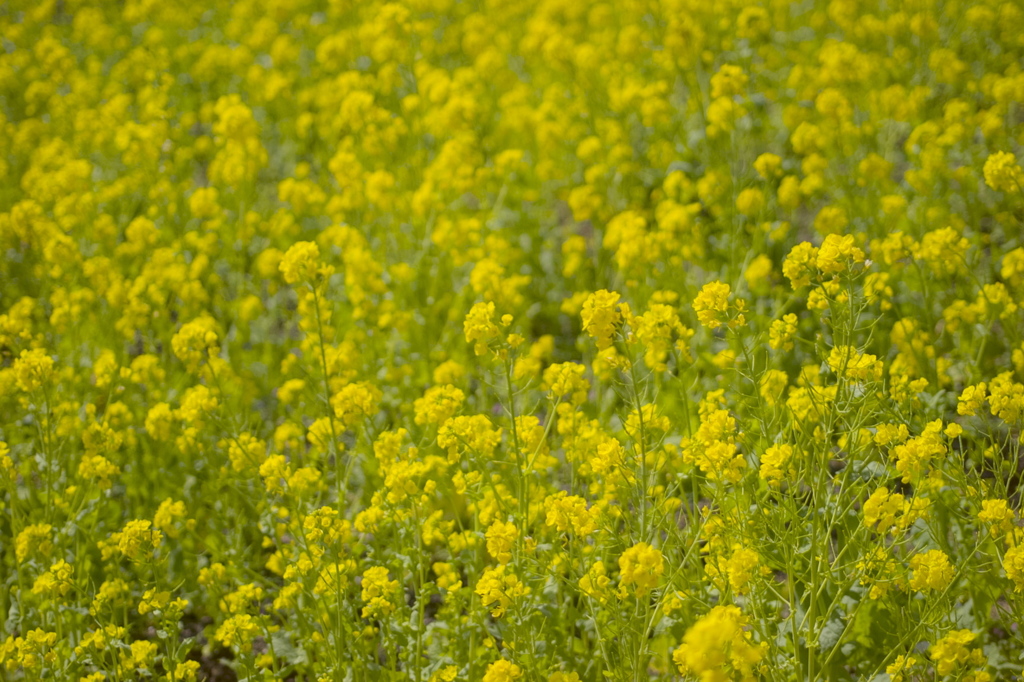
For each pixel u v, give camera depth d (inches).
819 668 109.8
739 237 195.0
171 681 113.7
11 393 166.2
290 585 127.9
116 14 431.8
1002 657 113.9
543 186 264.5
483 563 140.6
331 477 155.9
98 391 179.6
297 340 202.7
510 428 127.2
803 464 118.0
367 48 285.3
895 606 109.7
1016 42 257.9
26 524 150.7
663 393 161.9
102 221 221.9
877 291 157.6
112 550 134.2
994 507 98.2
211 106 311.3
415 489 115.6
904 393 122.6
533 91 311.0
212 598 147.3
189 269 212.4
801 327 172.1
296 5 378.9
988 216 216.5
